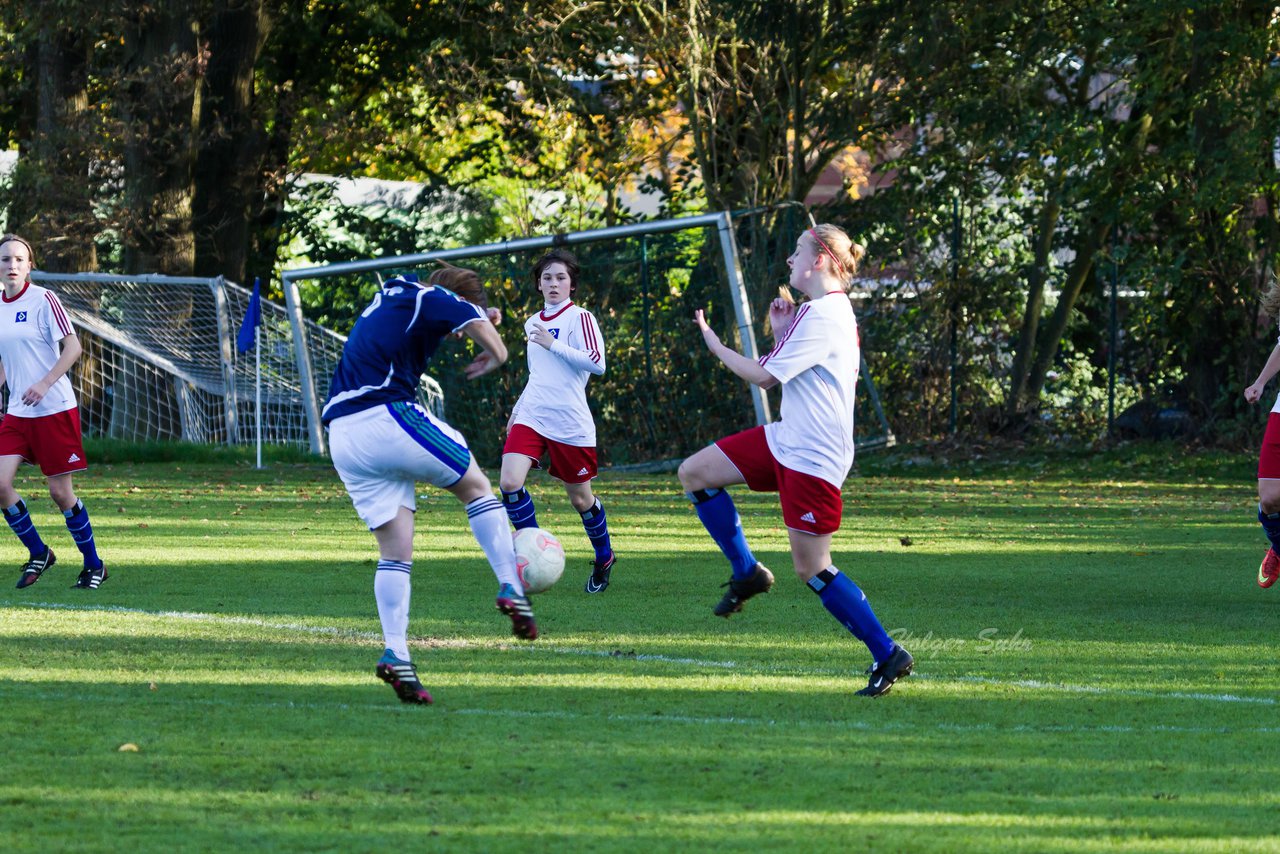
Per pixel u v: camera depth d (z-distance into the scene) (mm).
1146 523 41062
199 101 74625
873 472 63312
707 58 67312
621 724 15922
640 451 65125
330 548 33281
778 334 19281
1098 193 64062
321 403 70375
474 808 12570
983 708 17031
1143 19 59625
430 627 22609
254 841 11586
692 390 64312
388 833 11836
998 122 64562
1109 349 66562
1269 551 25969
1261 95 58625
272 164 83500
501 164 88375
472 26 75125
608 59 72188
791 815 12477
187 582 27469
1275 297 26203
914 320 69812
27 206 76000
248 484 53969
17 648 20062
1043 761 14477
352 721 15859
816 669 19484
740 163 68125
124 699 16797
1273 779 13867
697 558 32281
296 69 85125
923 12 62750
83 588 26438
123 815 12234
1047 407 69812
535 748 14727
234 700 16875
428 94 82125
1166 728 16062
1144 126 64438
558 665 19484
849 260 18422
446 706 16766
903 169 71438
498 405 66812
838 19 66562
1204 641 21938
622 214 82188
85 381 75125
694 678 18672
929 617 24031
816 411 17891
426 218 88312
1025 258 69938
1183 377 66375
